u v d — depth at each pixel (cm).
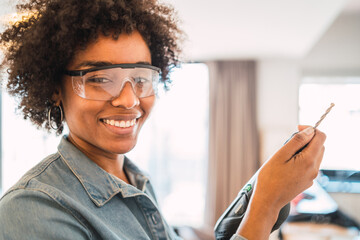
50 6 64
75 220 56
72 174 62
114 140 63
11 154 517
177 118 523
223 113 493
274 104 501
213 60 498
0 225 52
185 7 285
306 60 494
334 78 489
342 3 271
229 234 68
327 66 490
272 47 424
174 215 525
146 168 526
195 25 334
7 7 70
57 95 66
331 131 488
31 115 73
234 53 455
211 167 495
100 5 59
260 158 492
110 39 60
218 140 492
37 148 519
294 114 498
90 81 60
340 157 480
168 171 527
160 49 82
